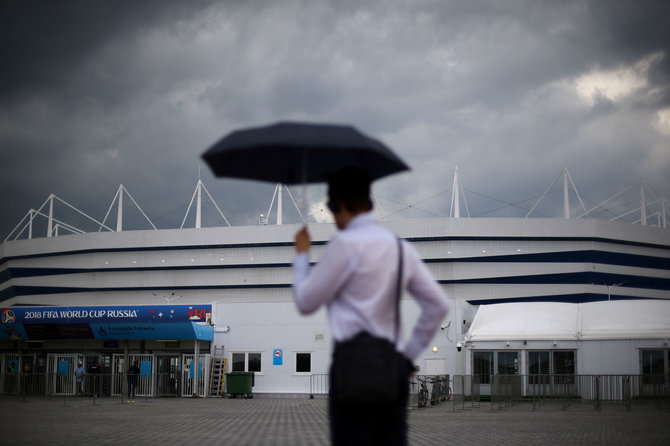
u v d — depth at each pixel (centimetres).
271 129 392
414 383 3334
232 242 10456
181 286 10631
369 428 353
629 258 9944
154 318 4253
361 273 349
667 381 2806
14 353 4572
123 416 2305
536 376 3008
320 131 386
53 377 3884
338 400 348
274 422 2031
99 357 4416
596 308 3734
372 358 339
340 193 372
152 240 10781
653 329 3509
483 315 3919
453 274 9512
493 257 9512
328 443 1383
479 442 1431
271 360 4225
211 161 412
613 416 2331
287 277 10231
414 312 4059
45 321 4341
